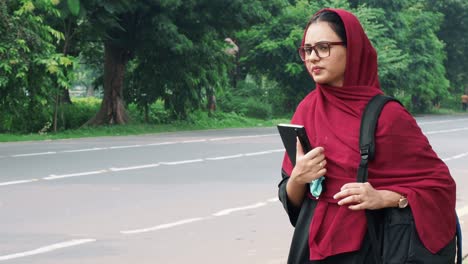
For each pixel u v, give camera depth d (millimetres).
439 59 63594
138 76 36594
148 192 12898
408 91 61000
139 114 38375
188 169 16438
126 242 8984
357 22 3115
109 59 34250
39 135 27297
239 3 33562
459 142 25609
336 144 3068
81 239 9141
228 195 12641
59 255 8328
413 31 60812
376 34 51344
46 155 19359
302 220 3168
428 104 68188
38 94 28281
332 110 3131
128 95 36844
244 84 51219
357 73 3100
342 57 3109
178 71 36031
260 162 18109
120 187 13477
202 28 34469
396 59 52000
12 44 26438
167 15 32625
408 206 3023
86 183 13969
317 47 3121
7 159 18297
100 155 19484
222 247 8742
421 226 2986
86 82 81438
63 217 10547
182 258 8195
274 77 49844
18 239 9125
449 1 68812
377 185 3035
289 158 3186
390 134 3031
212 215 10766
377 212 3057
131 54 34594
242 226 9984
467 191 13430
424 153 3062
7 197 12242
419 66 59875
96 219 10398
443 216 3055
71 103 40312
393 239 3020
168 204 11672
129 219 10414
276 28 47375
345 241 3041
